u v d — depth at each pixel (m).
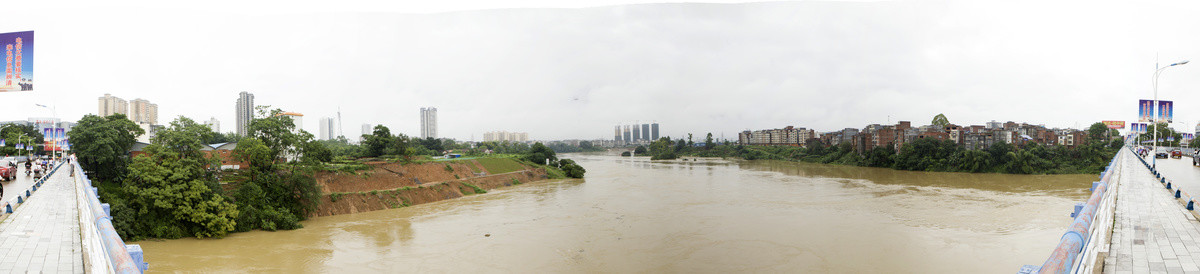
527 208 52.53
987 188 66.00
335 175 54.66
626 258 31.55
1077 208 11.00
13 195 28.12
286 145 46.88
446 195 62.44
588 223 42.59
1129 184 21.92
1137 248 10.15
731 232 37.78
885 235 36.22
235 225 39.81
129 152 51.75
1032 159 87.62
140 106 67.94
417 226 43.59
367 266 31.08
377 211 52.41
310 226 43.91
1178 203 16.08
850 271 28.31
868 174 90.69
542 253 33.19
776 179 81.12
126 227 34.16
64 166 49.91
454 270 30.05
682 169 109.06
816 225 40.06
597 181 82.62
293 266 31.09
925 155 97.81
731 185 71.38
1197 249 9.98
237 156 44.50
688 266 29.66
